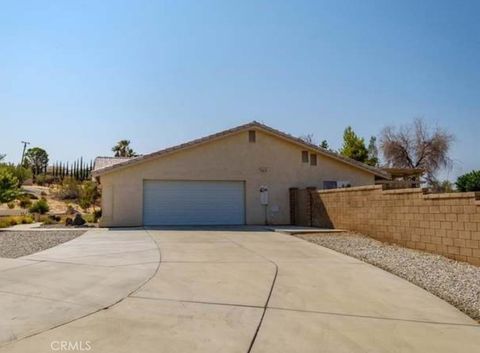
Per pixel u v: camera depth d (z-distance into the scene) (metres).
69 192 40.84
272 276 8.48
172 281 7.83
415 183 26.39
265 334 5.20
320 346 4.86
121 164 20.41
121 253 11.10
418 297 7.07
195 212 21.48
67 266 9.14
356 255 11.30
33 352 4.46
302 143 22.81
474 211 10.21
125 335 5.04
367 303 6.67
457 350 4.82
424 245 12.19
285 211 22.58
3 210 30.59
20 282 7.55
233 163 22.08
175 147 21.09
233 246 12.77
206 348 4.72
